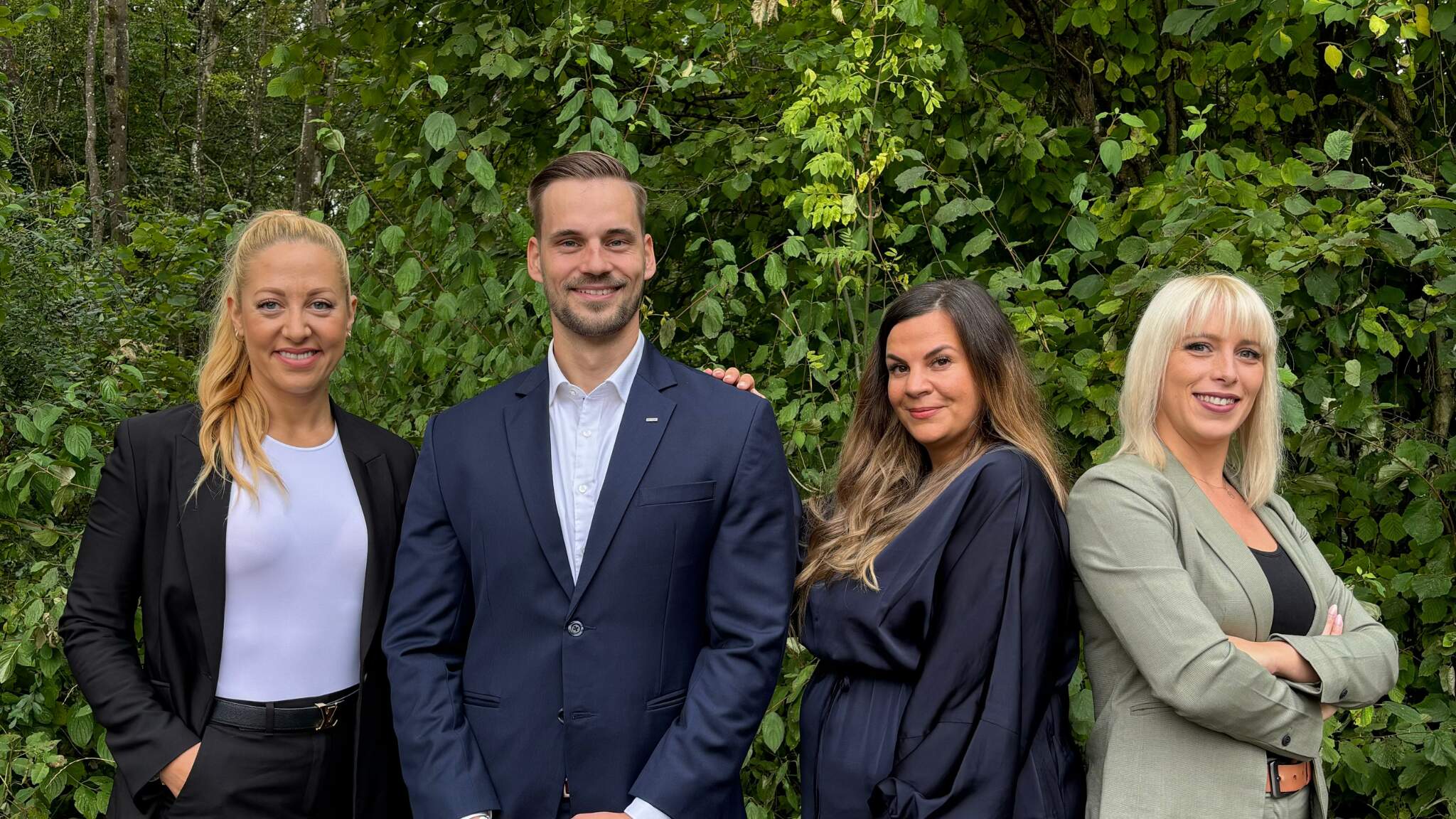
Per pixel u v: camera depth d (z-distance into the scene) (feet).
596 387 6.42
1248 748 5.59
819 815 6.06
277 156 73.31
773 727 8.25
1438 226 8.16
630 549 6.03
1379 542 8.86
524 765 5.98
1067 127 11.09
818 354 8.78
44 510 9.77
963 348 6.55
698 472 6.16
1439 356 8.71
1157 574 5.72
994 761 5.53
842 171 8.78
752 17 9.29
